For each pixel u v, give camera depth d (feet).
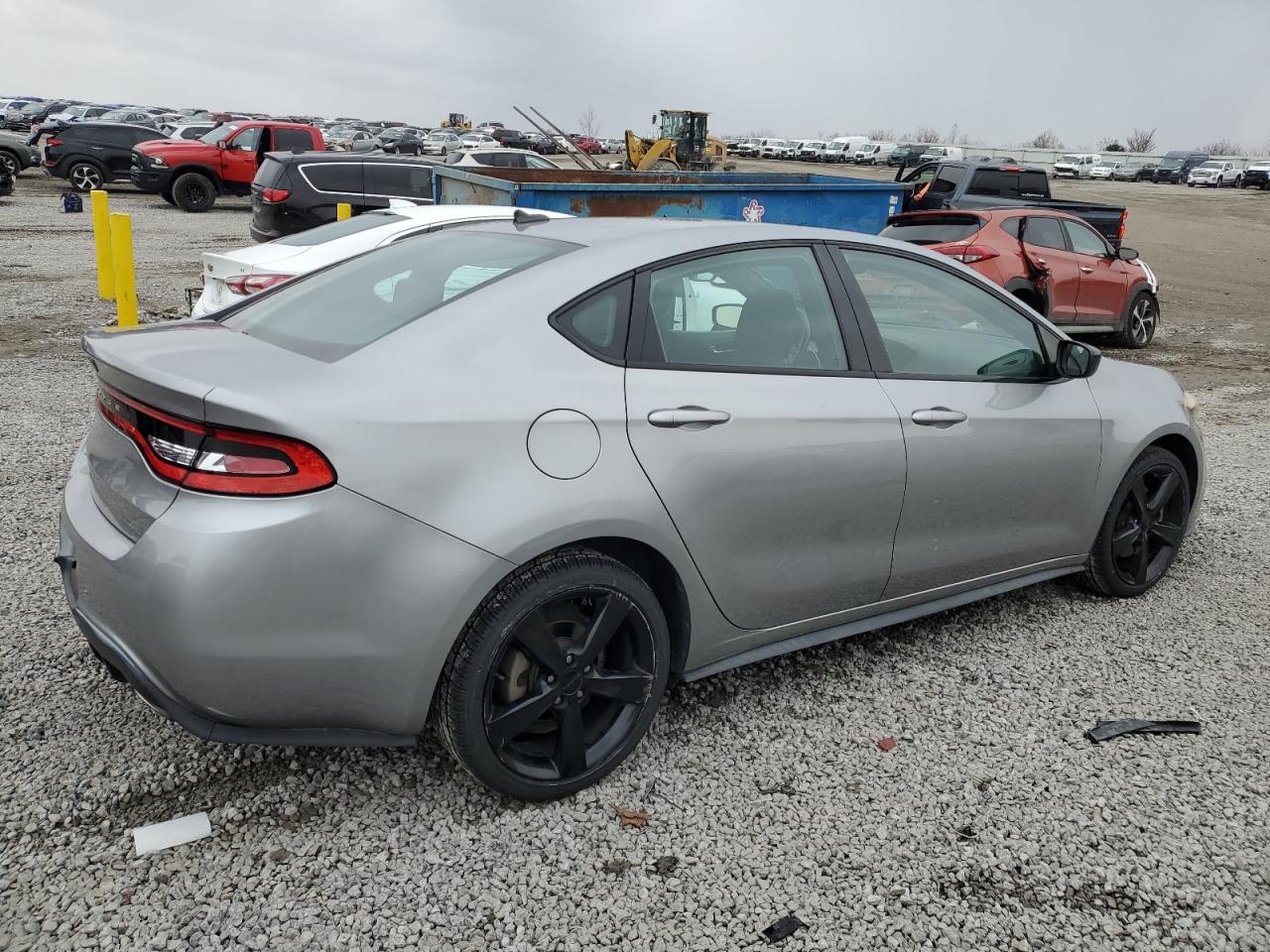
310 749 9.75
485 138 202.28
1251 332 42.83
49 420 20.94
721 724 10.62
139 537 7.71
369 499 7.63
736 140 286.25
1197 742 10.62
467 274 9.61
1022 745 10.44
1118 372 14.03
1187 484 14.56
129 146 78.54
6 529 14.85
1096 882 8.43
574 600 8.91
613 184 30.76
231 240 57.06
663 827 8.89
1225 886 8.44
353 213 45.52
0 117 176.86
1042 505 12.60
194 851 8.26
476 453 8.08
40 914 7.48
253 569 7.37
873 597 11.37
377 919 7.65
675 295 9.73
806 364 10.48
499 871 8.24
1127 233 89.56
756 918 7.88
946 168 55.36
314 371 8.17
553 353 8.82
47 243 52.34
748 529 9.82
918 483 11.06
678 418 9.18
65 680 10.72
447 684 8.27
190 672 7.52
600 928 7.70
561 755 9.07
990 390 11.95
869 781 9.70
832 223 36.32
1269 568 15.71
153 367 7.88
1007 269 33.35
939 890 8.28
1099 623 13.52
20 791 8.86
